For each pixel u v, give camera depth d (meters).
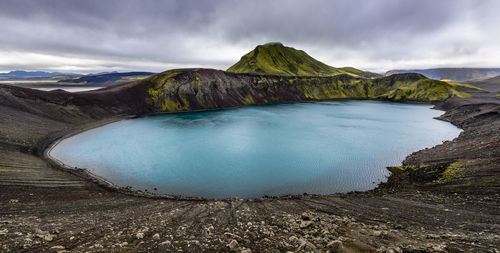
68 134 79.81
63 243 12.62
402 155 60.16
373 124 105.06
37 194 30.02
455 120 109.88
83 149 64.19
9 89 88.50
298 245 12.55
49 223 17.12
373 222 19.89
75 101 106.62
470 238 13.46
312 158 57.94
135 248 11.89
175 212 23.42
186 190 41.25
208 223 18.70
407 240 13.20
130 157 58.06
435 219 20.39
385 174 48.16
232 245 12.18
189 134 83.81
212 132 87.44
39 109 89.25
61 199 28.75
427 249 11.10
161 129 92.62
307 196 36.50
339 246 11.85
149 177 46.47
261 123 107.00
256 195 39.66
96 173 47.88
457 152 50.53
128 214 22.03
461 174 37.12
